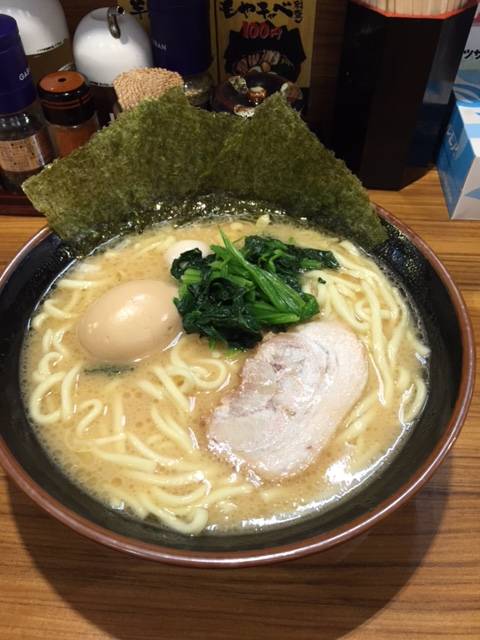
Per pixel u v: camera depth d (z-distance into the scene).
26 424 0.26
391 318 0.30
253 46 0.38
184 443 0.26
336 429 0.26
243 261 0.29
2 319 0.27
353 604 0.23
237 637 0.22
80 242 0.32
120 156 0.30
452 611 0.23
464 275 0.34
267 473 0.25
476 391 0.29
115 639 0.22
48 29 0.36
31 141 0.35
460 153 0.36
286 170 0.32
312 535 0.20
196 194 0.34
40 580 0.24
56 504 0.20
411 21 0.31
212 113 0.30
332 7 0.36
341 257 0.32
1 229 0.37
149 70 0.34
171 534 0.23
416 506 0.26
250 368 0.27
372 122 0.36
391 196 0.39
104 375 0.28
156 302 0.29
